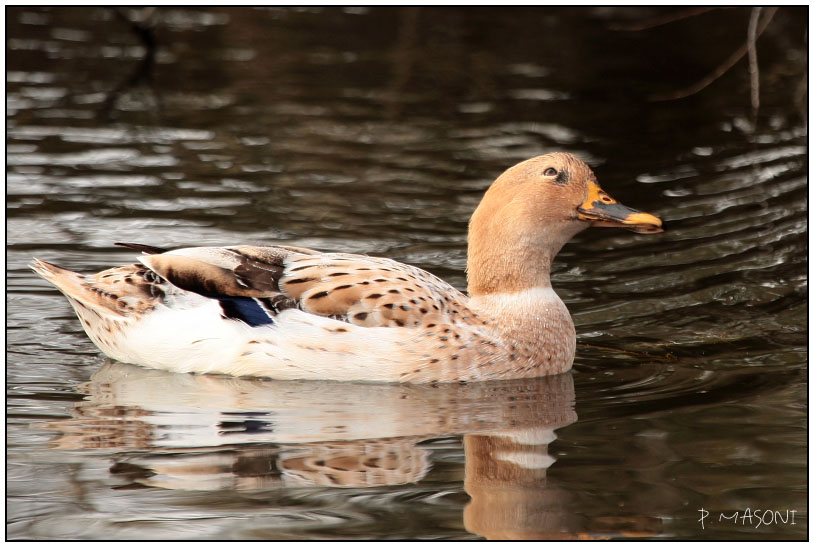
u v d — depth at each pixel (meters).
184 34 29.72
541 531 8.14
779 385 11.21
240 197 18.00
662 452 9.53
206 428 10.07
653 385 11.35
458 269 14.98
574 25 30.97
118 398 10.80
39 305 13.62
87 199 17.64
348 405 10.71
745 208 17.67
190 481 8.96
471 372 11.45
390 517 8.35
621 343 12.71
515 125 22.67
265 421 10.25
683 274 14.97
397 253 15.59
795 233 16.47
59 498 8.64
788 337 12.75
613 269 15.21
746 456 9.43
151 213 17.06
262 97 24.53
